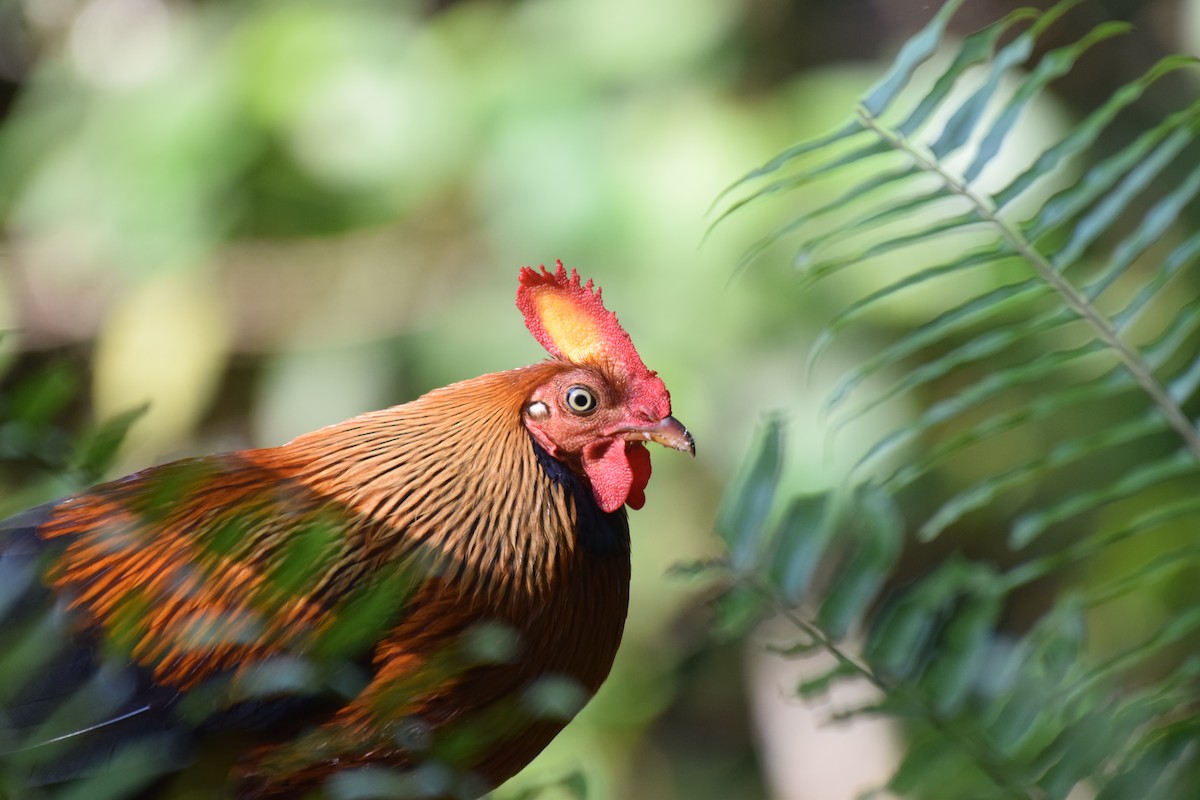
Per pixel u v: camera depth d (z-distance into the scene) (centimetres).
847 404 1212
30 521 616
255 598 570
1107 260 1323
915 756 570
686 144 1222
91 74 1442
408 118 1279
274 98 1280
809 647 588
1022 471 609
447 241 1341
